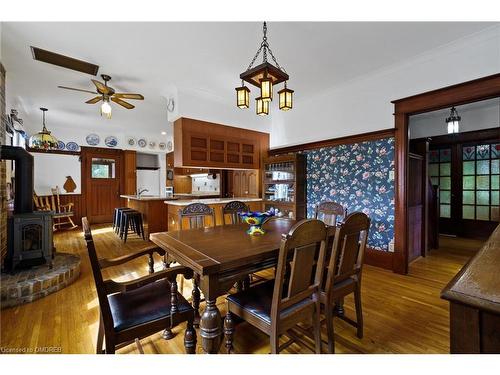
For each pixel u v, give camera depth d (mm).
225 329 1615
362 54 2842
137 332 1332
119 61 3010
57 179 6539
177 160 4055
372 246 3504
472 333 567
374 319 2115
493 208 4805
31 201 2977
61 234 5613
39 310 2252
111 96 3486
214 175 6840
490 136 4562
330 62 3027
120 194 7344
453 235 5270
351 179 3773
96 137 7000
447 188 5352
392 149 3283
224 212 2988
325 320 1718
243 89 2184
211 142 4262
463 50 2590
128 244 4699
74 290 2682
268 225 2592
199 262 1378
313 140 4242
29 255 2826
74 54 2850
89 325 2014
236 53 2816
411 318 2129
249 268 1618
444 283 2863
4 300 2299
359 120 3543
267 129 5078
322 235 1458
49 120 5805
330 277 1596
